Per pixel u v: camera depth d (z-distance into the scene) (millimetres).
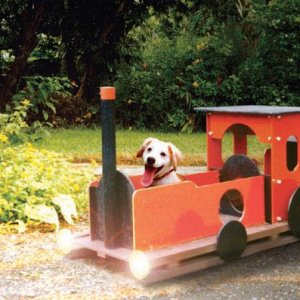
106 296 4586
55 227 6348
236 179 5852
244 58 16750
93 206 5289
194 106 15758
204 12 16438
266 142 5586
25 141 8711
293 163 6078
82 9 15555
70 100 15883
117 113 16375
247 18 16328
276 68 16062
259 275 5047
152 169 5469
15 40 14688
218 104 16078
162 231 4973
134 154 10727
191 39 17281
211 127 6094
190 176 5922
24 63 14133
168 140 13250
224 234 5160
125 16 16141
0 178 6883
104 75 16812
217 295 4609
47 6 14133
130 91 16312
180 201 5074
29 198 6582
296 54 15844
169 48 17438
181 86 16109
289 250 5719
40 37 16328
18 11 14273
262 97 15984
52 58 17422
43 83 9828
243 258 5477
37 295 4605
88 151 11133
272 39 16031
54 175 7324
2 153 7566
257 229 5516
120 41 16625
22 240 5949
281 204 5703
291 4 15797
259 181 5625
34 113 15023
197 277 4996
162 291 4688
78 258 5422
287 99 15898
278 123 5555
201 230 5238
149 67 16922
